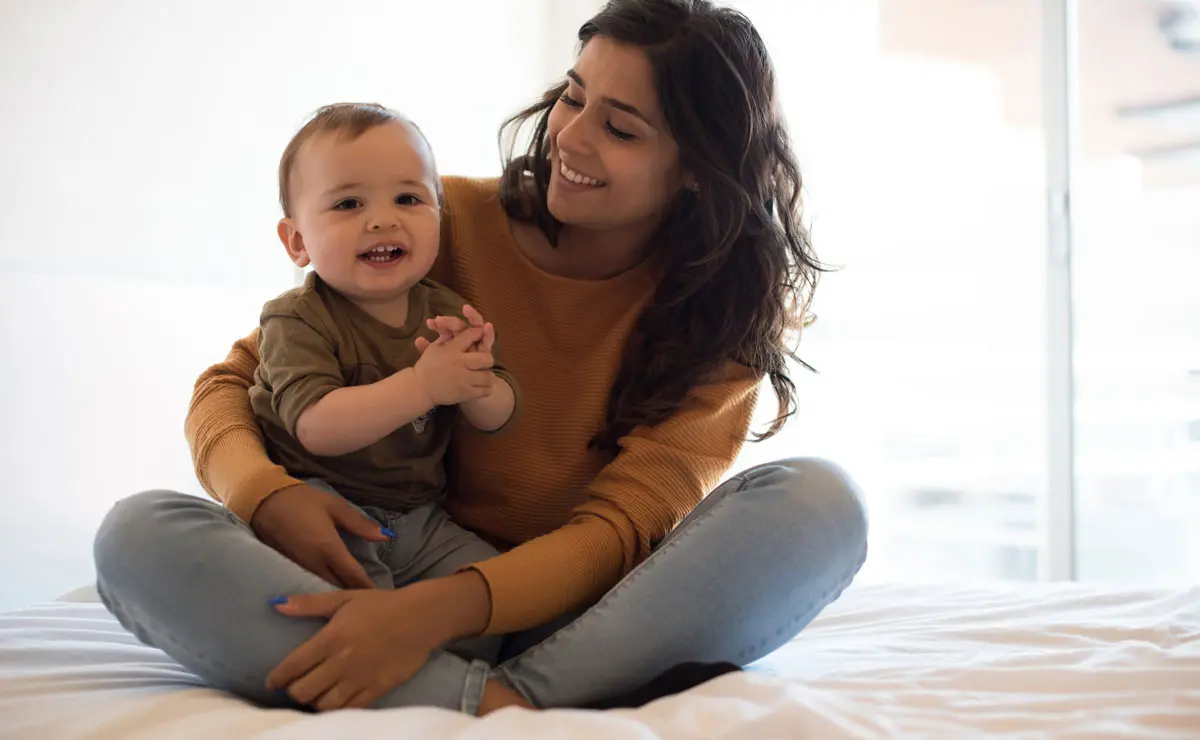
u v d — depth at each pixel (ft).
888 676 3.82
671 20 4.27
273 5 8.82
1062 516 9.30
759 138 4.47
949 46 10.05
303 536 3.47
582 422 4.41
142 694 3.35
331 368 3.84
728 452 4.33
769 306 4.52
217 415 3.96
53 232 7.22
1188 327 8.84
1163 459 8.95
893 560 10.32
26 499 6.99
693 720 2.98
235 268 8.50
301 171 3.95
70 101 7.32
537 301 4.53
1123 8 9.16
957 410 10.02
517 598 3.54
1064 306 9.34
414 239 3.95
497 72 11.09
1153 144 9.01
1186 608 4.83
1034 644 4.46
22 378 7.00
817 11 10.56
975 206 9.93
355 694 3.14
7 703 3.18
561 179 4.28
